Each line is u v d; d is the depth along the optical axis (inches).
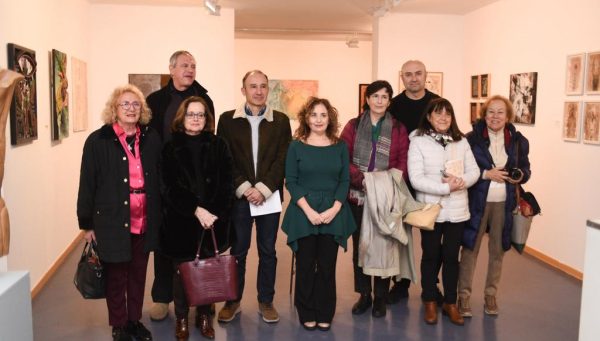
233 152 136.3
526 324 144.9
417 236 243.8
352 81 445.7
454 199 136.3
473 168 137.3
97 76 273.6
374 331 139.1
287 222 134.7
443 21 282.4
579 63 189.3
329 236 134.3
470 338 135.6
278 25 354.0
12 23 146.6
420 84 151.8
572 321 147.6
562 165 200.2
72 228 221.1
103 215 117.3
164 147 122.1
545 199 211.3
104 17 271.9
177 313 132.0
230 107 285.6
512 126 144.7
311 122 133.3
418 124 151.5
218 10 258.1
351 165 140.9
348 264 202.8
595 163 181.3
